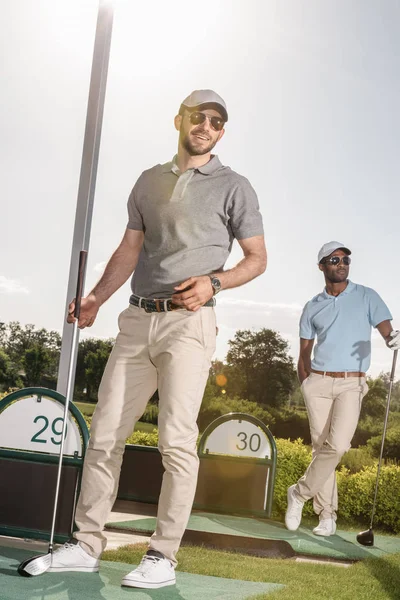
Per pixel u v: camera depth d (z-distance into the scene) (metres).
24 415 3.74
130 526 4.59
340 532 5.11
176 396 2.98
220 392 9.10
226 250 3.21
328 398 4.87
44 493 3.56
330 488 4.91
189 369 3.00
